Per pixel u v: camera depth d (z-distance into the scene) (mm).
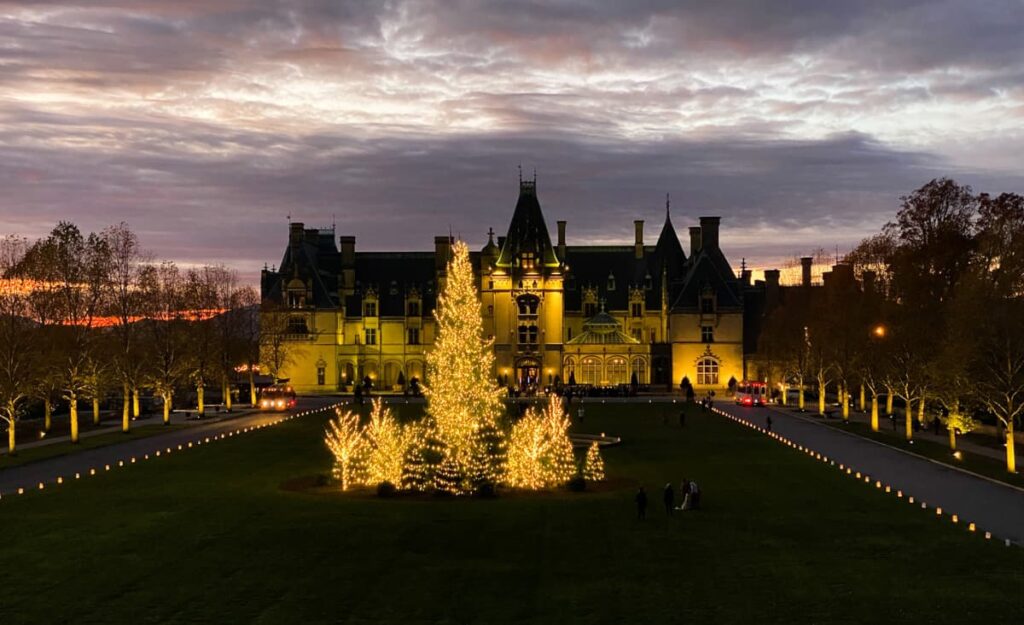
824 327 137750
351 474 80062
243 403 177250
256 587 49406
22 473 86625
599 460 82750
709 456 95875
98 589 49031
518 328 196750
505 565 53469
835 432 119938
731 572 52156
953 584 49781
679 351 195250
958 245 123938
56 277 118250
